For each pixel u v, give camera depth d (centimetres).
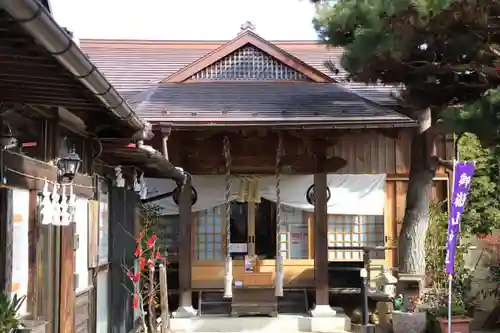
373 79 950
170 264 1236
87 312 691
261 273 1210
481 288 1198
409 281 1055
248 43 1238
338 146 1262
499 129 719
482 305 1178
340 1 843
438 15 720
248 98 1166
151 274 915
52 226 561
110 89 408
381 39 764
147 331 936
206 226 1233
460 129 741
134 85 1349
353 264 1273
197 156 1148
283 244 1236
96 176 721
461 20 732
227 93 1197
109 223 820
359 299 1239
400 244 1109
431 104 989
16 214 463
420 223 1088
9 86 395
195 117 1066
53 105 466
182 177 1026
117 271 847
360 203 1249
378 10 734
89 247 692
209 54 1240
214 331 1075
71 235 593
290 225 1241
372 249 1118
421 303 998
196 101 1149
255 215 1243
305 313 1142
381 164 1261
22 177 459
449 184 1284
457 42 777
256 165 1147
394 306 1036
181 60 1471
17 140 466
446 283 1054
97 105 466
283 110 1102
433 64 862
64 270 571
